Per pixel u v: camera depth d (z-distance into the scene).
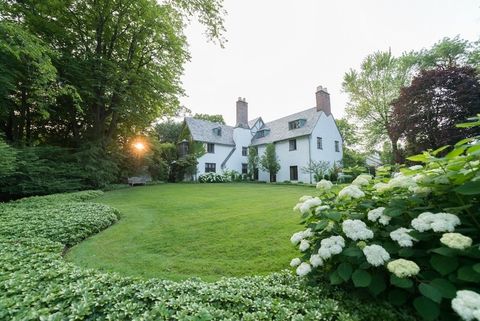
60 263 2.93
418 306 1.40
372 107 18.77
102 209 6.40
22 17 10.27
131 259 3.71
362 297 1.80
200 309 1.73
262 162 20.34
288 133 20.47
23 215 5.48
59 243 4.02
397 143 14.21
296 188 14.23
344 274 1.71
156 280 2.37
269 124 24.62
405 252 1.64
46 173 10.41
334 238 1.92
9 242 3.84
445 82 11.73
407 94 12.99
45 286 2.27
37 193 10.11
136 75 12.72
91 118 13.71
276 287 2.13
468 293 1.21
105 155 13.38
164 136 29.31
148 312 1.73
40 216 5.45
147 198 10.02
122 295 2.03
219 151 22.45
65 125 14.30
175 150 22.33
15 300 1.96
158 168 19.70
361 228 1.82
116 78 12.04
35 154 10.16
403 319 1.57
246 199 9.45
